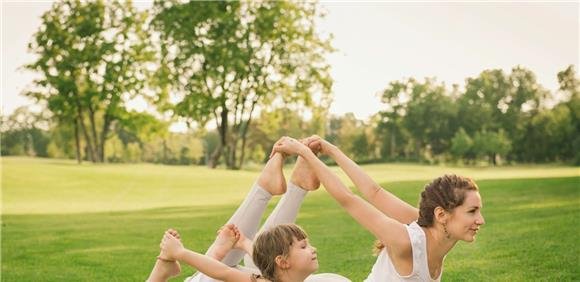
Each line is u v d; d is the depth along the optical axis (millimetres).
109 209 17328
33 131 35406
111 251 9336
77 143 32719
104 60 32562
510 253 7164
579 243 7523
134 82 32938
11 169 24328
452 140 28844
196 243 9891
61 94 32406
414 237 2629
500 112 27562
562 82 25516
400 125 30516
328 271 6711
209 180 23969
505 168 26062
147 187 22375
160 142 35562
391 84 30359
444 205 2627
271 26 32281
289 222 3459
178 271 3301
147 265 7961
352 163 3215
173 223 12938
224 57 32281
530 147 26656
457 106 28938
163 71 32812
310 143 3346
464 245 7879
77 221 14133
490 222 10000
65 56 32250
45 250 9562
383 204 3064
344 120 32219
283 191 3451
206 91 33062
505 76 26656
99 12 32312
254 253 3070
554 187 14586
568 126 25672
